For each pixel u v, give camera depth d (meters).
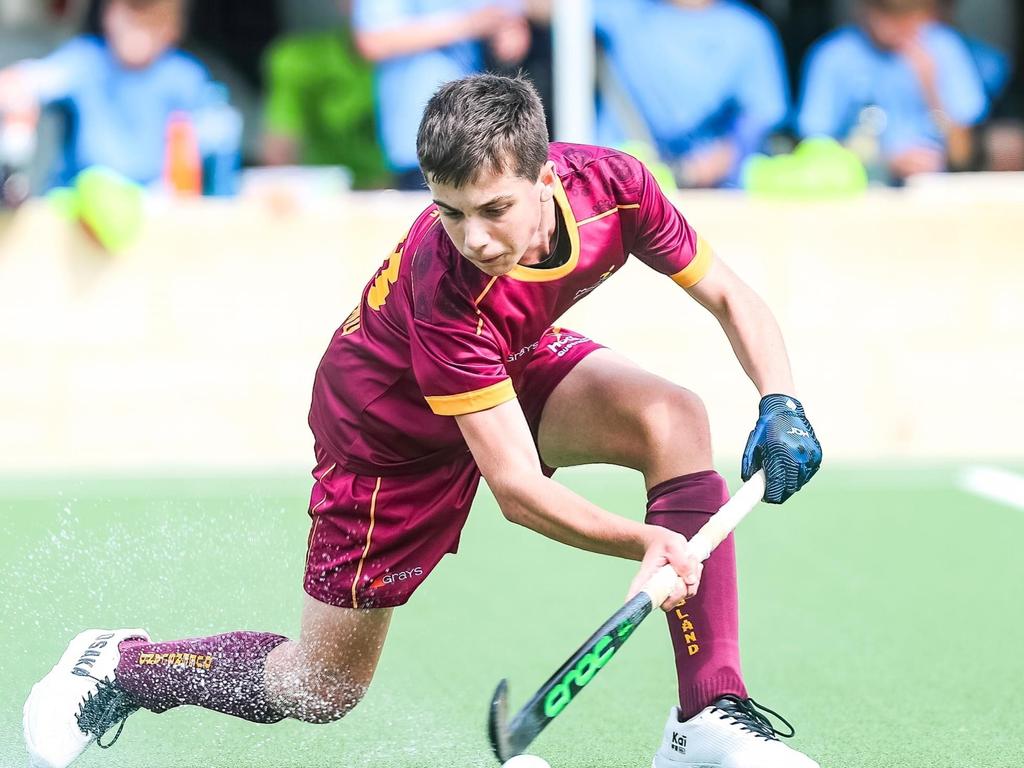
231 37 32.75
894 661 14.77
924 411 26.48
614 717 13.03
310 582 11.49
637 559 10.16
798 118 28.84
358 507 11.23
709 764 11.02
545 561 19.17
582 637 15.66
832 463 25.67
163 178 27.23
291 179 26.44
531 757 9.94
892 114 28.66
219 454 25.75
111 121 27.25
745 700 11.16
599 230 10.45
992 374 26.47
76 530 19.64
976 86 29.44
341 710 11.79
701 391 25.88
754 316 11.32
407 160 27.44
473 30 27.14
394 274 10.61
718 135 28.08
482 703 13.42
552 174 9.94
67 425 25.58
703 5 27.89
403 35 26.98
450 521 11.47
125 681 11.53
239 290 25.69
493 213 9.23
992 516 21.61
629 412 11.27
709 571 11.16
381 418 10.98
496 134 9.05
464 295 9.84
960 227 26.33
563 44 27.34
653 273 25.81
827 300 26.34
